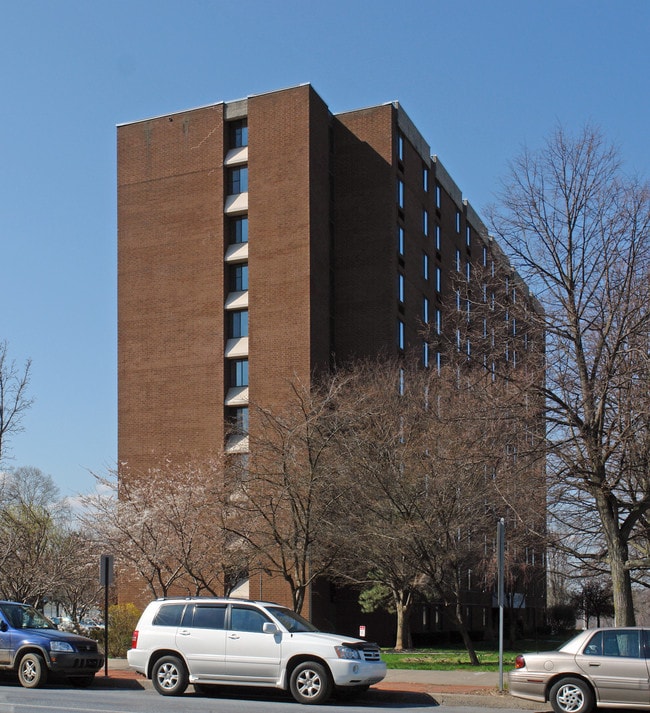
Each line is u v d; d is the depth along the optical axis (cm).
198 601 1928
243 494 2964
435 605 4806
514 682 1734
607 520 2094
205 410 4759
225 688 2041
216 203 4938
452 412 2627
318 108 4931
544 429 2150
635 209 2102
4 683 2161
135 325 5009
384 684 2086
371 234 5056
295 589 2764
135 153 5191
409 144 5462
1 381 3666
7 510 3962
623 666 1667
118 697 1861
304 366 4553
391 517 2725
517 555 3303
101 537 3447
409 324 5212
